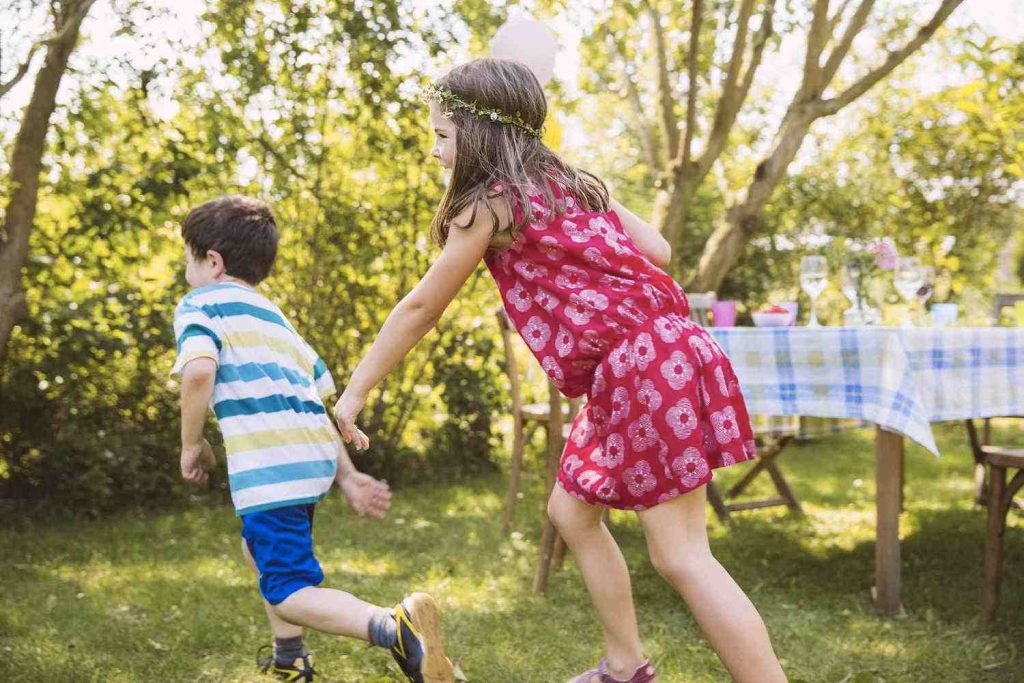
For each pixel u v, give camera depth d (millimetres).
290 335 2322
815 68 6254
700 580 1755
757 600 3195
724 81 6289
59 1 4090
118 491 4785
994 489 2873
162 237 4977
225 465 5031
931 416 2828
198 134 5117
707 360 1805
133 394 4922
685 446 1743
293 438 2176
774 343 3029
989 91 5234
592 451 1926
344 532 4234
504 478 5750
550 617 2982
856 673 2471
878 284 3760
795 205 8242
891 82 8273
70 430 4703
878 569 3018
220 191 5160
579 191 1859
